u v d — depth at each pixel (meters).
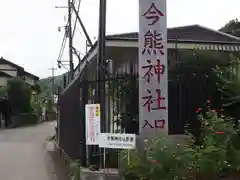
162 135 5.86
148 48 6.16
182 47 11.30
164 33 6.16
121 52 12.37
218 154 5.06
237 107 6.06
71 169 8.06
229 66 6.41
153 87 6.11
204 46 11.13
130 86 7.20
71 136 9.52
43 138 24.64
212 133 5.41
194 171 4.97
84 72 8.02
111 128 7.63
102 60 8.04
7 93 43.00
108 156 7.29
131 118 7.20
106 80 7.35
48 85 65.44
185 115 6.82
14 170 10.74
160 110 6.08
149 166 5.09
